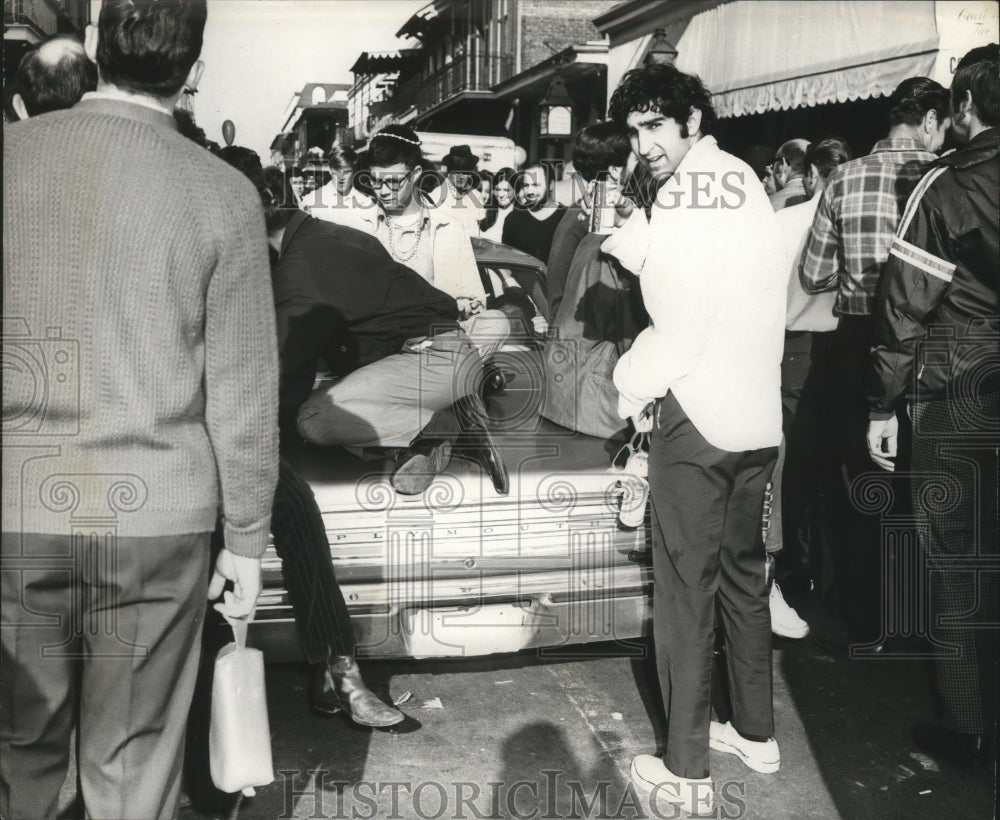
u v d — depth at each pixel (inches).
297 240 112.0
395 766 104.1
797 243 138.3
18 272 64.2
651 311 93.9
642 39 227.9
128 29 65.7
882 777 105.1
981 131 103.0
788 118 214.5
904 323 102.0
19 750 69.7
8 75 115.8
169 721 71.2
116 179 64.2
